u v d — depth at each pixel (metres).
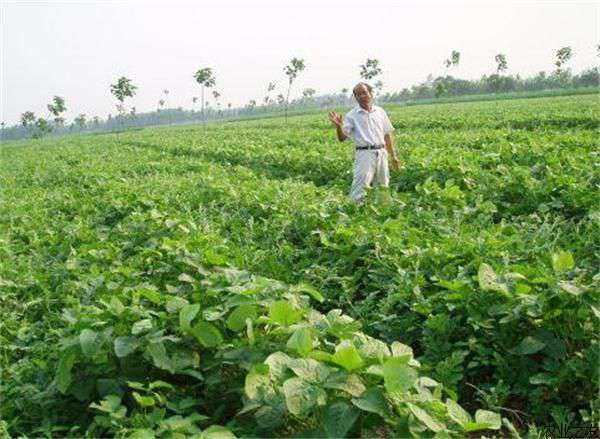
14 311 5.55
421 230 6.33
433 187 8.12
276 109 138.25
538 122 20.84
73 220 9.42
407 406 2.85
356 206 7.62
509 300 3.92
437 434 2.71
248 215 8.43
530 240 5.55
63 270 6.43
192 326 3.92
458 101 64.44
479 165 10.12
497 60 63.16
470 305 4.12
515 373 3.73
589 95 48.38
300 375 2.92
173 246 6.13
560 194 7.51
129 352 3.47
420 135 17.12
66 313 4.34
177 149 24.08
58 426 3.46
